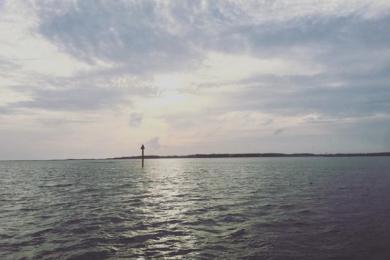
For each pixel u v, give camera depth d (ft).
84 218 66.13
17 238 50.93
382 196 94.17
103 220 63.87
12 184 156.46
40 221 63.82
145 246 45.93
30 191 121.19
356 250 42.91
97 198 97.19
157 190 119.03
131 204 84.43
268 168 300.61
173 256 41.47
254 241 47.60
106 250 44.27
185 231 54.24
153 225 59.00
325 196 95.76
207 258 40.50
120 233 53.26
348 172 218.59
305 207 76.43
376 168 273.54
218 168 321.93
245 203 84.23
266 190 114.01
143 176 205.98
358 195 96.99
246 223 59.77
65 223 61.57
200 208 77.15
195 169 307.78
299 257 40.40
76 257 41.57
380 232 51.80
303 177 176.45
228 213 70.08
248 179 168.66
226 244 46.32
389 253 41.63
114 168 353.31
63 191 119.03
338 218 63.26
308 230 53.78
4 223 62.23
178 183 149.59
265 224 58.70
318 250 43.06
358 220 61.16
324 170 247.70
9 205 85.61
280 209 74.23
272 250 43.21
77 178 192.03
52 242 48.47
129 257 41.37
